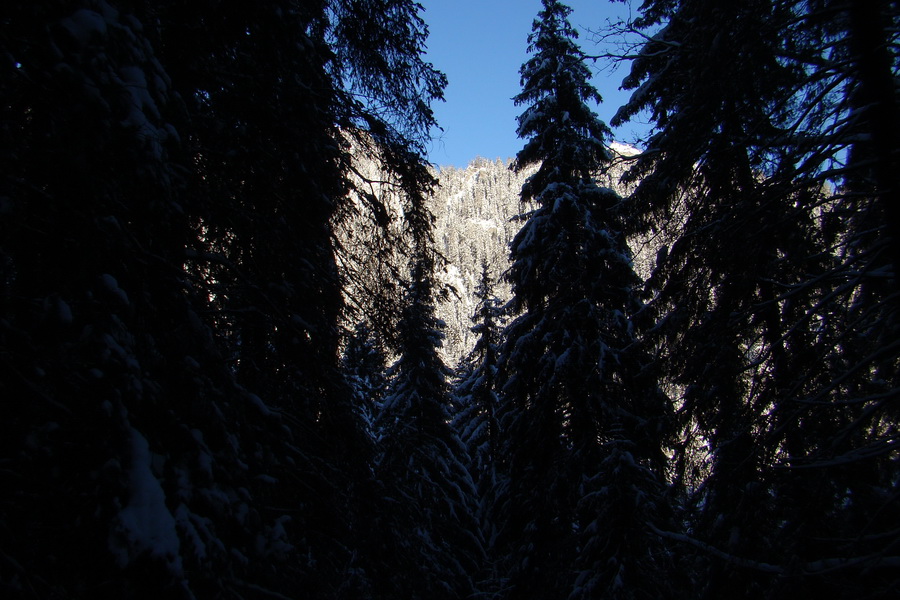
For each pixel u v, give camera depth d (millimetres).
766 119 5195
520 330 12422
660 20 8578
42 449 2547
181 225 3691
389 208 6723
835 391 5699
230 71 4805
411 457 15984
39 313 2525
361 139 6352
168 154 3350
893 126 4273
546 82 11961
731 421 6750
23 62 2506
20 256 2656
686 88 7691
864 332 5617
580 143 11641
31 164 2545
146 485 2645
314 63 5352
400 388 16984
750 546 6141
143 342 3107
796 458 5270
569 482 10711
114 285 2744
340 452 5891
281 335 5227
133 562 2436
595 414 10539
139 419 2850
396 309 6648
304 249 5516
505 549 14141
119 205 2830
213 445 3422
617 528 9469
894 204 4391
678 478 8211
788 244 6000
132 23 3002
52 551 2545
